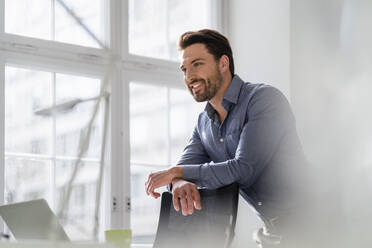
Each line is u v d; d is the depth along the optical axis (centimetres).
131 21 381
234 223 207
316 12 369
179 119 392
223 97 255
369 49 348
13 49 322
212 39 262
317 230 246
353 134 345
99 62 354
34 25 338
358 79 349
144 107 376
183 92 397
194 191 221
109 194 348
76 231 335
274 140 242
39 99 334
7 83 323
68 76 345
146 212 370
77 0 356
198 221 217
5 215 181
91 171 345
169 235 224
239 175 234
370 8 350
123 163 356
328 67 361
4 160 312
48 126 334
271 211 246
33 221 177
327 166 347
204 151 279
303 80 369
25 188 323
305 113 365
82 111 345
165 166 381
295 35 376
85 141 113
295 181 246
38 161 329
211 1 417
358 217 323
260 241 244
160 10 396
